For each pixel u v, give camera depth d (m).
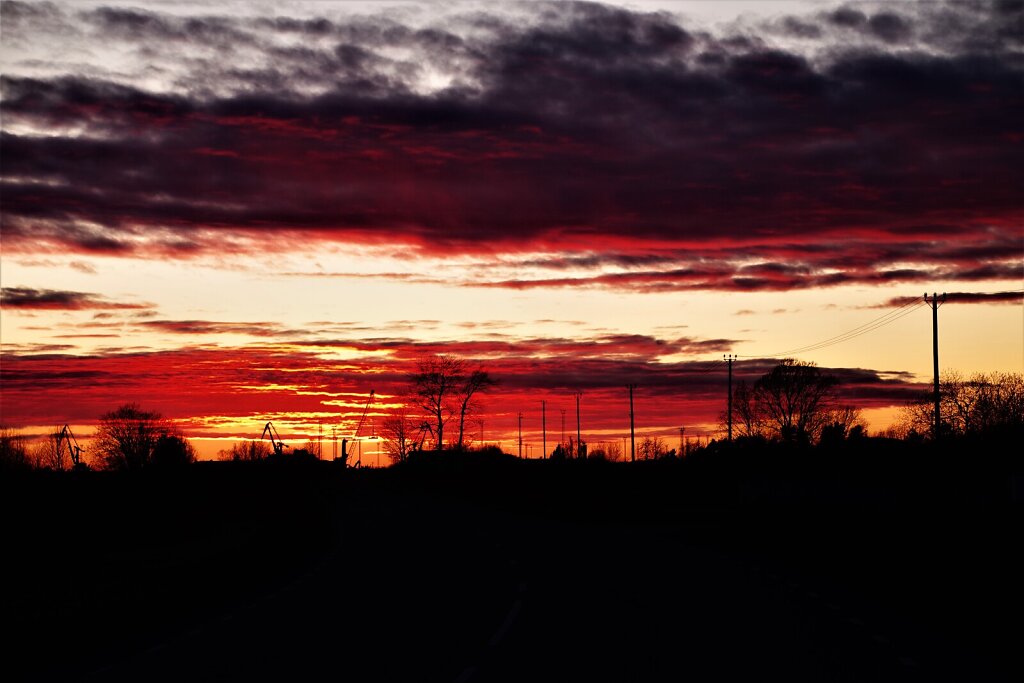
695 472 105.25
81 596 21.78
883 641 14.70
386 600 20.80
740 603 19.97
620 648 14.04
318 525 50.19
